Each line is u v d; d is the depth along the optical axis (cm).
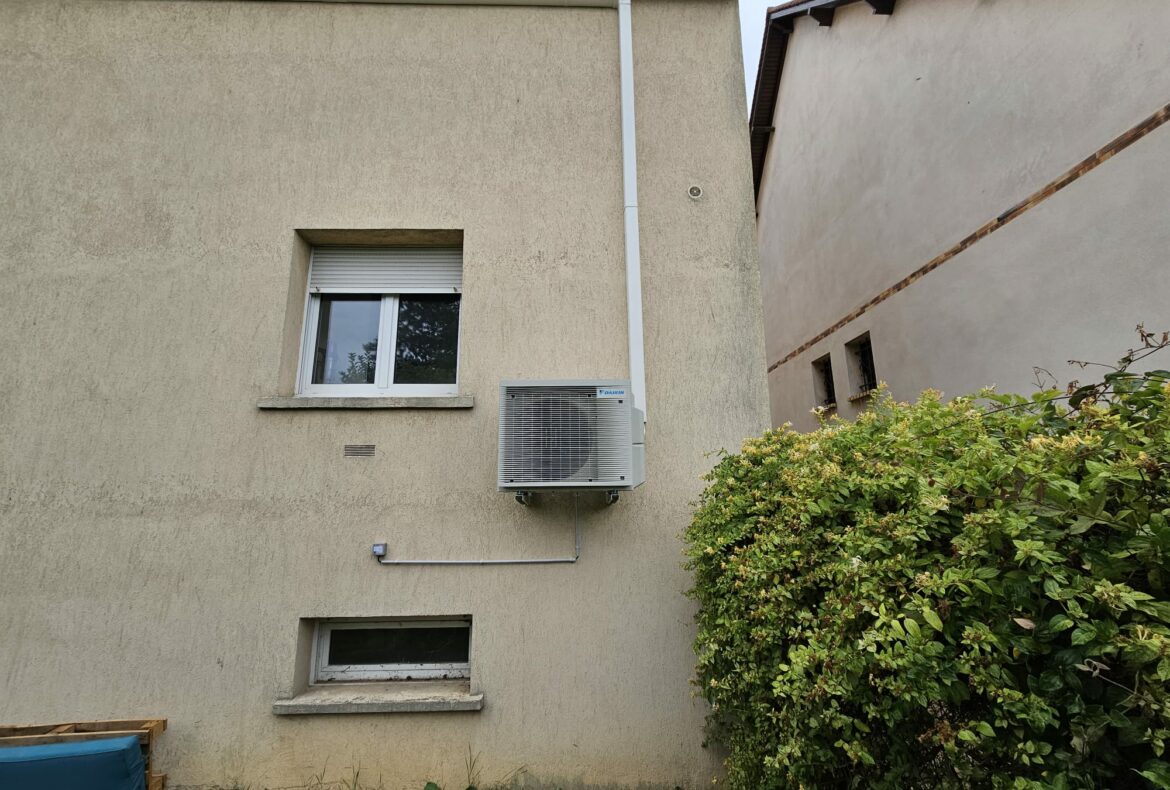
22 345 341
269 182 369
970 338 566
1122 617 134
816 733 191
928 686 150
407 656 340
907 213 675
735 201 380
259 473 333
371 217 368
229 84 379
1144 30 395
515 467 303
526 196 375
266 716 308
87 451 331
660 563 331
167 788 299
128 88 375
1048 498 153
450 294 389
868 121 761
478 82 388
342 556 327
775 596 216
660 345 359
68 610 313
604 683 318
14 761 249
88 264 353
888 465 202
